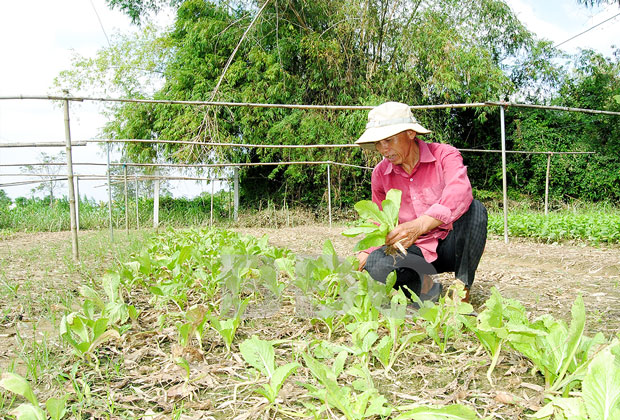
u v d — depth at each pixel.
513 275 3.53
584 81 13.70
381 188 2.51
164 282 2.49
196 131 11.94
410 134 2.16
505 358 1.65
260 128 12.19
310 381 1.51
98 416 1.32
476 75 11.94
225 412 1.35
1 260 4.52
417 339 1.73
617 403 0.99
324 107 4.33
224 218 12.59
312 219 12.20
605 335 1.91
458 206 2.00
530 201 13.00
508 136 13.78
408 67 11.71
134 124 12.98
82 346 1.64
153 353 1.82
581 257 4.62
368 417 1.27
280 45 12.00
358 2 11.58
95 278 3.39
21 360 1.74
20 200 13.58
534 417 1.22
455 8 12.95
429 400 1.36
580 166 13.31
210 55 12.31
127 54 15.37
